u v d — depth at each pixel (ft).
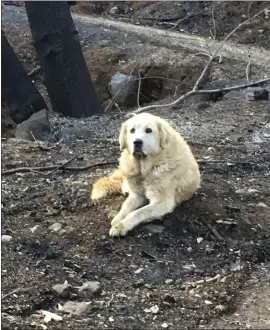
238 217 15.52
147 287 13.06
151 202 14.99
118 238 14.44
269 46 42.06
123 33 46.16
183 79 36.22
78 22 50.01
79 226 14.87
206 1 51.29
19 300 12.32
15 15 50.65
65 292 12.60
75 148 20.44
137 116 15.08
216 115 25.16
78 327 11.81
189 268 13.82
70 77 25.43
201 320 12.25
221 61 36.14
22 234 14.58
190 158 15.61
